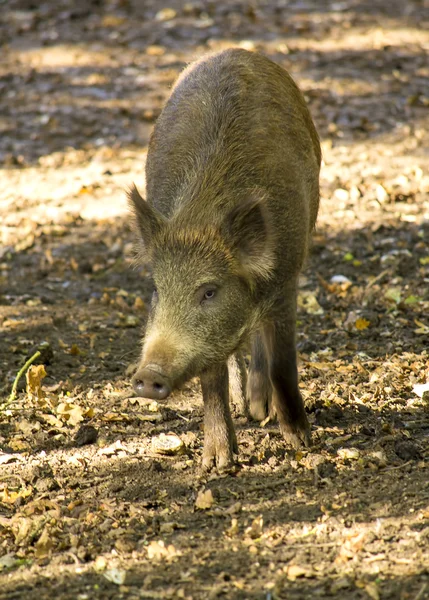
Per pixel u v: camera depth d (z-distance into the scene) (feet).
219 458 32.94
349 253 55.16
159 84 86.48
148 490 31.76
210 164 32.68
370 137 73.61
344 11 105.60
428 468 32.17
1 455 34.73
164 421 37.52
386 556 26.58
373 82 84.64
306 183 35.47
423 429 35.32
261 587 25.64
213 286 30.68
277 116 34.91
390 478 31.53
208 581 26.07
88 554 27.81
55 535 28.86
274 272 32.73
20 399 39.45
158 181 34.45
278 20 102.22
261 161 32.94
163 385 28.91
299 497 30.71
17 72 90.48
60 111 81.76
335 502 30.09
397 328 45.42
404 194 62.80
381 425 35.55
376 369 40.81
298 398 34.45
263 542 27.91
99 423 37.29
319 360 42.37
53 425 37.22
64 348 45.03
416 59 90.33
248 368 40.65
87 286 53.62
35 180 69.51
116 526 29.43
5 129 78.48
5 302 51.29
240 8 106.32
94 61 92.63
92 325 47.83
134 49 95.30
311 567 26.35
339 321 46.65
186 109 34.76
